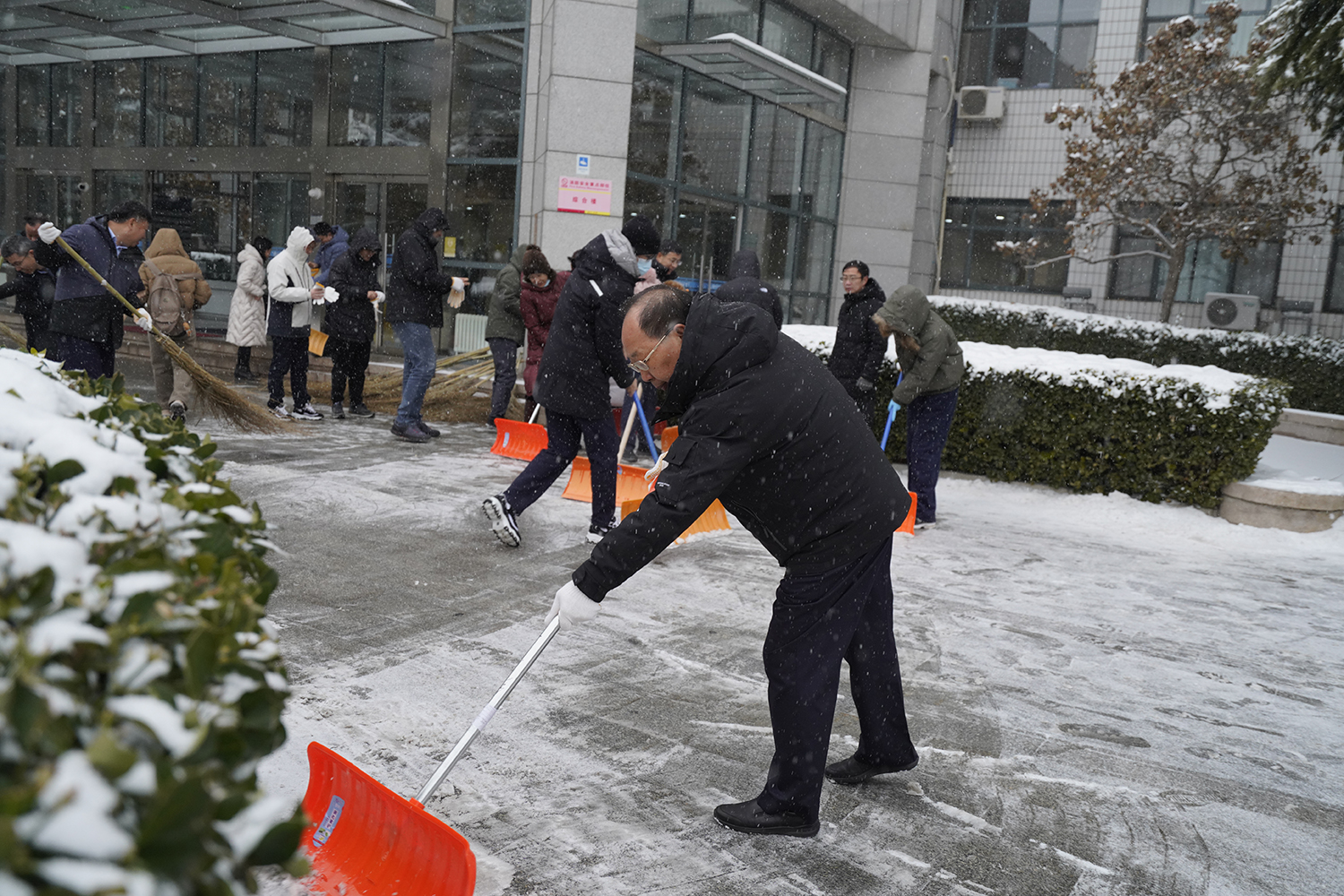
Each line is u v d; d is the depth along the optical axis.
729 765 3.01
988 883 2.47
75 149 14.83
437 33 11.33
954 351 6.17
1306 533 6.79
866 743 2.92
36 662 0.74
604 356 5.09
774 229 14.55
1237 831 2.80
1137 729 3.48
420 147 11.89
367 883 2.18
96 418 1.50
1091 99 16.72
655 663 3.81
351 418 9.18
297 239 8.65
